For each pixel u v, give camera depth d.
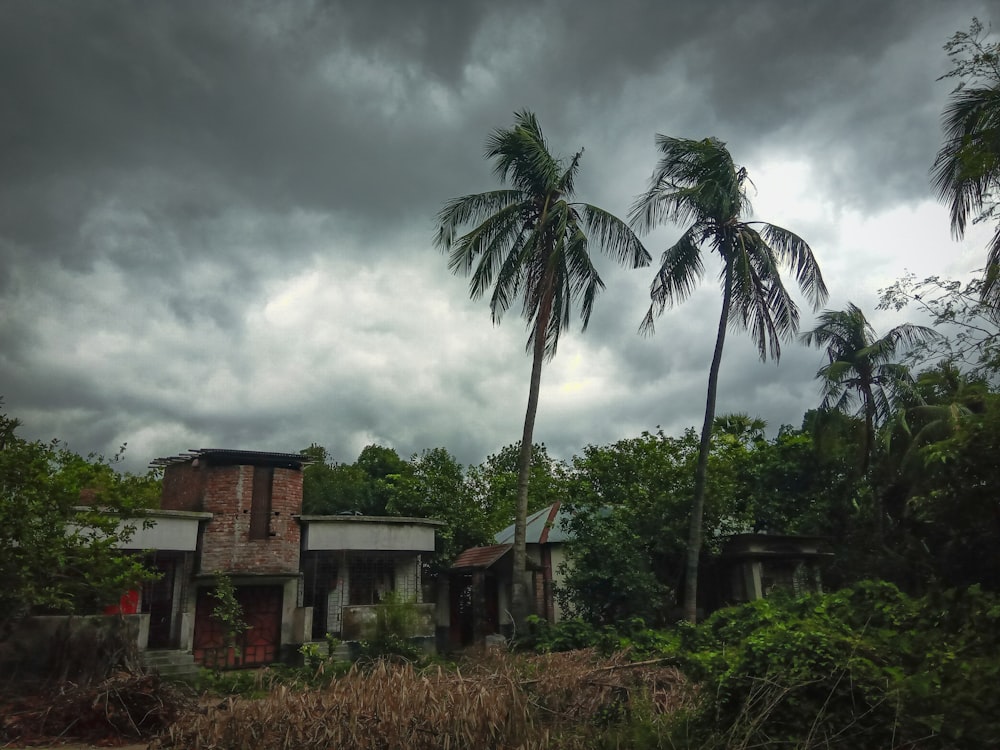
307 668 14.66
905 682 6.71
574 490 21.42
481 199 19.34
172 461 21.41
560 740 7.45
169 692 11.15
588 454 23.12
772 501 24.98
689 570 18.73
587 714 8.52
